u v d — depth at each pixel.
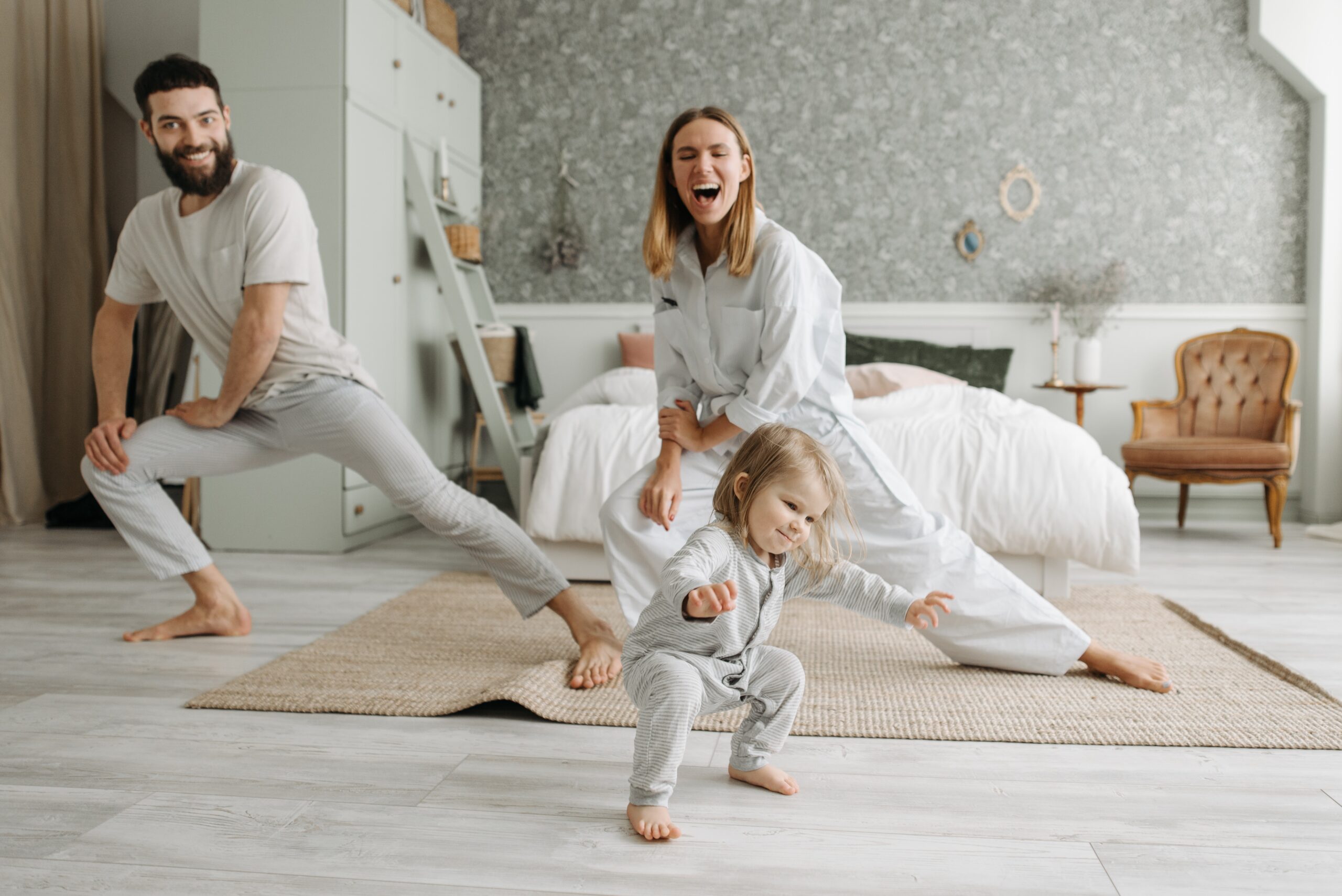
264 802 1.45
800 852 1.30
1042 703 1.92
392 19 4.24
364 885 1.21
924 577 2.03
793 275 1.88
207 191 2.24
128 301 2.41
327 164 3.81
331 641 2.42
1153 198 5.03
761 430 1.41
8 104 4.44
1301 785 1.53
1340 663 2.26
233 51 3.86
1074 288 4.93
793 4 5.17
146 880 1.22
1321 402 4.84
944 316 5.15
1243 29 4.94
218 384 3.99
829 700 1.95
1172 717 1.83
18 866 1.25
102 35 5.00
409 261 4.50
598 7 5.30
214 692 1.98
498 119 5.41
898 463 3.07
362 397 2.31
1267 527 4.77
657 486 2.02
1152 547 4.09
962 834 1.35
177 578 3.26
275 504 3.87
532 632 2.54
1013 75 5.07
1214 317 5.01
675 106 5.27
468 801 1.46
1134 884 1.21
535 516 3.25
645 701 1.39
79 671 2.17
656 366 2.15
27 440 4.51
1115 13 5.00
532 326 5.44
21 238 4.52
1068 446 3.01
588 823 1.39
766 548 1.37
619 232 5.36
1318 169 4.85
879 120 5.14
